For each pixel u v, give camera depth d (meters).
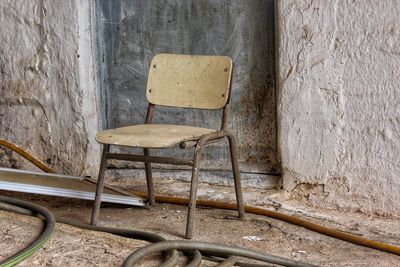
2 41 4.48
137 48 4.28
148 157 3.31
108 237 3.02
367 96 3.60
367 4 3.53
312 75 3.73
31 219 3.21
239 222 3.63
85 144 4.39
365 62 3.58
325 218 3.68
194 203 3.26
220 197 4.02
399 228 3.50
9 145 4.43
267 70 4.01
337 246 3.28
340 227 3.55
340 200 3.77
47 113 4.45
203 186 4.19
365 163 3.66
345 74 3.64
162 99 3.62
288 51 3.78
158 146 3.10
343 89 3.66
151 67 3.66
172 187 4.20
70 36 4.29
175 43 4.19
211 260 2.90
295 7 3.72
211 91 3.50
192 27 4.14
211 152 4.23
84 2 4.26
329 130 3.73
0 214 3.29
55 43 4.34
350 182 3.72
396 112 3.53
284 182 3.94
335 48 3.65
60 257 2.73
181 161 3.26
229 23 4.06
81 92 4.33
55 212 3.83
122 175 4.39
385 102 3.55
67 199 4.14
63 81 4.36
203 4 4.09
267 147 4.08
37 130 4.50
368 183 3.66
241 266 2.86
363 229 3.51
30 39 4.41
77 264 2.67
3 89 4.53
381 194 3.63
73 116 4.38
